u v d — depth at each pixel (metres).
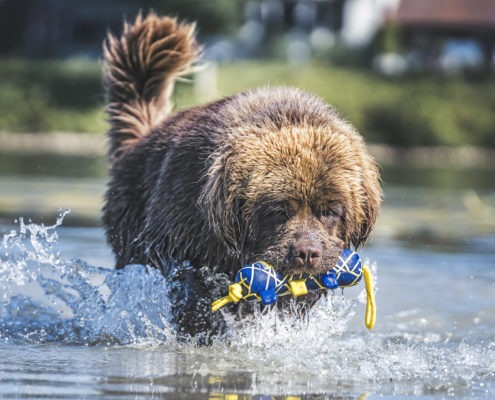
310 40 73.81
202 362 7.54
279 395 6.38
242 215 8.27
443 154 50.97
